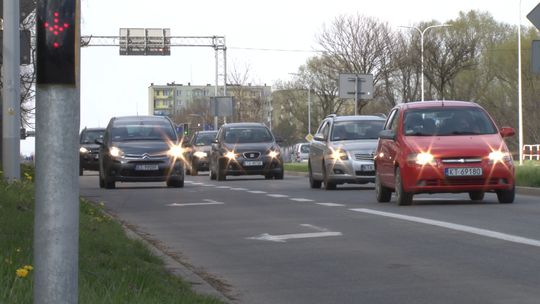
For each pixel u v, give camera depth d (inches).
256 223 1091.9
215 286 656.4
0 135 1665.8
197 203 1441.9
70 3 326.3
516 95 5162.4
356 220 1081.4
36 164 327.3
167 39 4453.7
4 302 433.4
